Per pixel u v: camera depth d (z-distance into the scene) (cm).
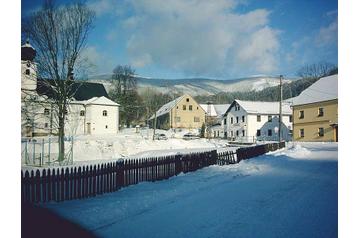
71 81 2356
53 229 699
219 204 898
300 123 4991
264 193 1042
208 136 6769
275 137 6250
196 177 1379
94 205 884
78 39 2309
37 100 2436
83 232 680
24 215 785
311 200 938
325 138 4556
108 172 1063
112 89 8069
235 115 6606
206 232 673
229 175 1437
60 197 933
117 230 691
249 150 2283
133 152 3180
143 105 8300
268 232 673
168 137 5869
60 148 2262
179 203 912
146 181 1245
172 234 663
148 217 779
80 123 5675
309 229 691
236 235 656
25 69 2500
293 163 1884
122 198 968
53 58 2258
